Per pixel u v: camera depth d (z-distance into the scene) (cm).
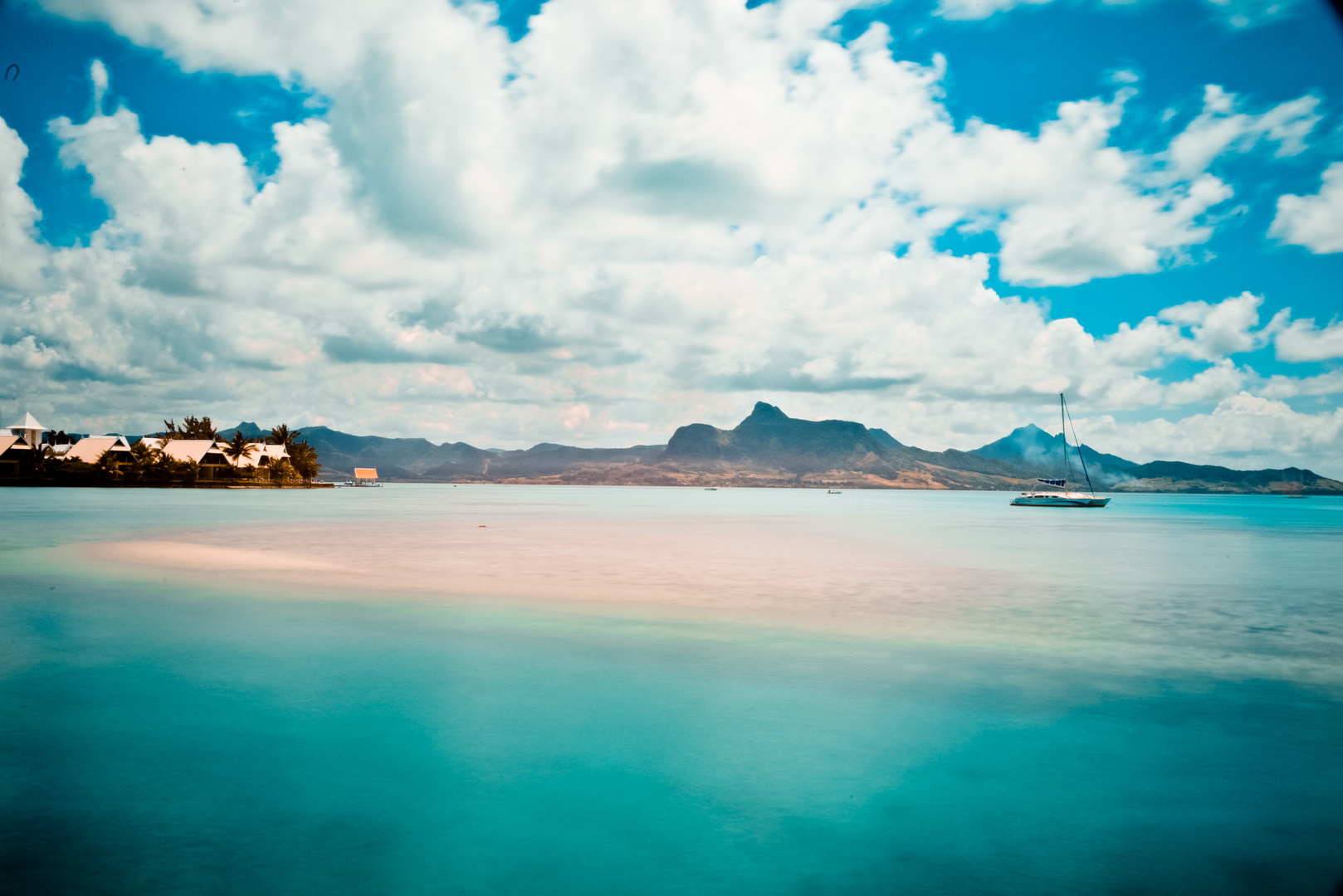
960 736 1048
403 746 993
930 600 2278
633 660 1462
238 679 1307
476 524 6284
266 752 965
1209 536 6175
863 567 3262
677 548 4156
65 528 4847
